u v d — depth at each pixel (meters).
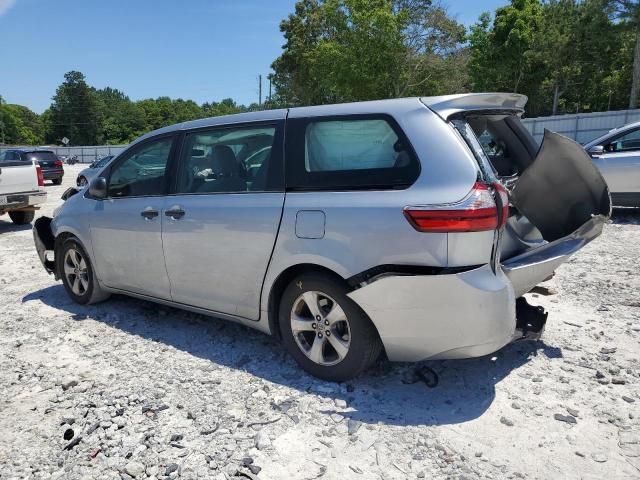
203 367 3.72
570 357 3.75
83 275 5.06
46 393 3.40
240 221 3.58
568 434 2.83
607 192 3.73
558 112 44.78
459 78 34.75
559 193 3.98
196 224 3.84
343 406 3.13
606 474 2.51
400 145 3.10
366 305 3.07
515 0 39.41
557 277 5.79
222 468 2.61
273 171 3.54
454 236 2.83
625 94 42.50
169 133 4.28
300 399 3.23
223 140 3.88
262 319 3.63
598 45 34.97
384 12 28.84
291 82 49.34
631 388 3.30
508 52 39.12
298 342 3.49
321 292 3.29
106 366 3.78
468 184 2.89
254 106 62.50
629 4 30.27
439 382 3.41
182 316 4.79
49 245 5.50
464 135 3.10
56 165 22.92
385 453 2.70
